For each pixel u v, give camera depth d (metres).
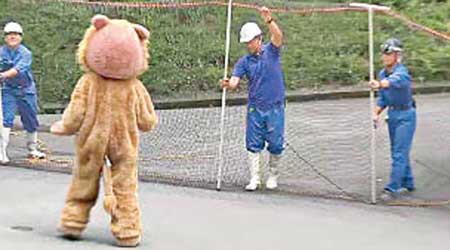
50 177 11.66
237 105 19.48
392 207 10.79
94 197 8.48
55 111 18.28
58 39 20.67
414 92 21.08
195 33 22.28
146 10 21.88
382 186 11.84
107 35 8.02
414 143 14.33
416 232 9.48
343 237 9.10
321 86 21.27
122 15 20.81
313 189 11.64
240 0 21.88
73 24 20.84
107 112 8.13
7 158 12.79
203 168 12.75
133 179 8.32
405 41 23.08
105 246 8.23
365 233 9.34
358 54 22.72
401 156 11.39
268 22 11.20
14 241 8.21
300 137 15.17
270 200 10.86
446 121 16.56
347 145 14.45
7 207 9.80
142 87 8.42
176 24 22.45
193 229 9.16
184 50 21.78
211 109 18.95
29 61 12.53
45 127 15.97
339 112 18.12
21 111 12.75
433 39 23.22
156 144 14.55
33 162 12.65
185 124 16.70
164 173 12.34
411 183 11.62
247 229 9.27
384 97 11.29
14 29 12.42
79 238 8.45
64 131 8.20
